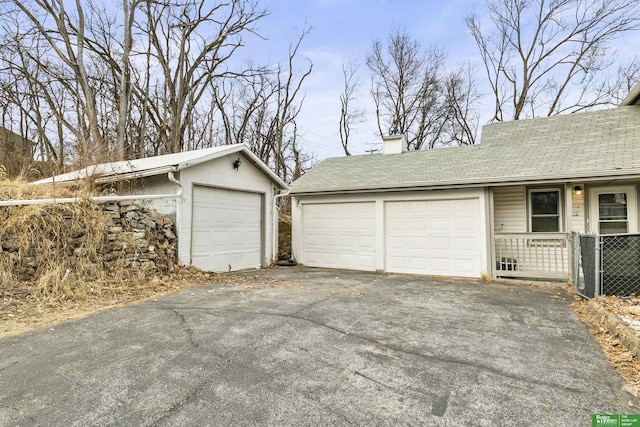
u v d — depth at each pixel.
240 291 6.07
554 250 7.72
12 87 16.33
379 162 11.71
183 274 7.11
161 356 3.13
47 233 5.51
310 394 2.49
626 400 2.45
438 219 8.89
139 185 8.05
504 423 2.17
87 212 5.97
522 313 4.85
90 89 16.11
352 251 10.05
